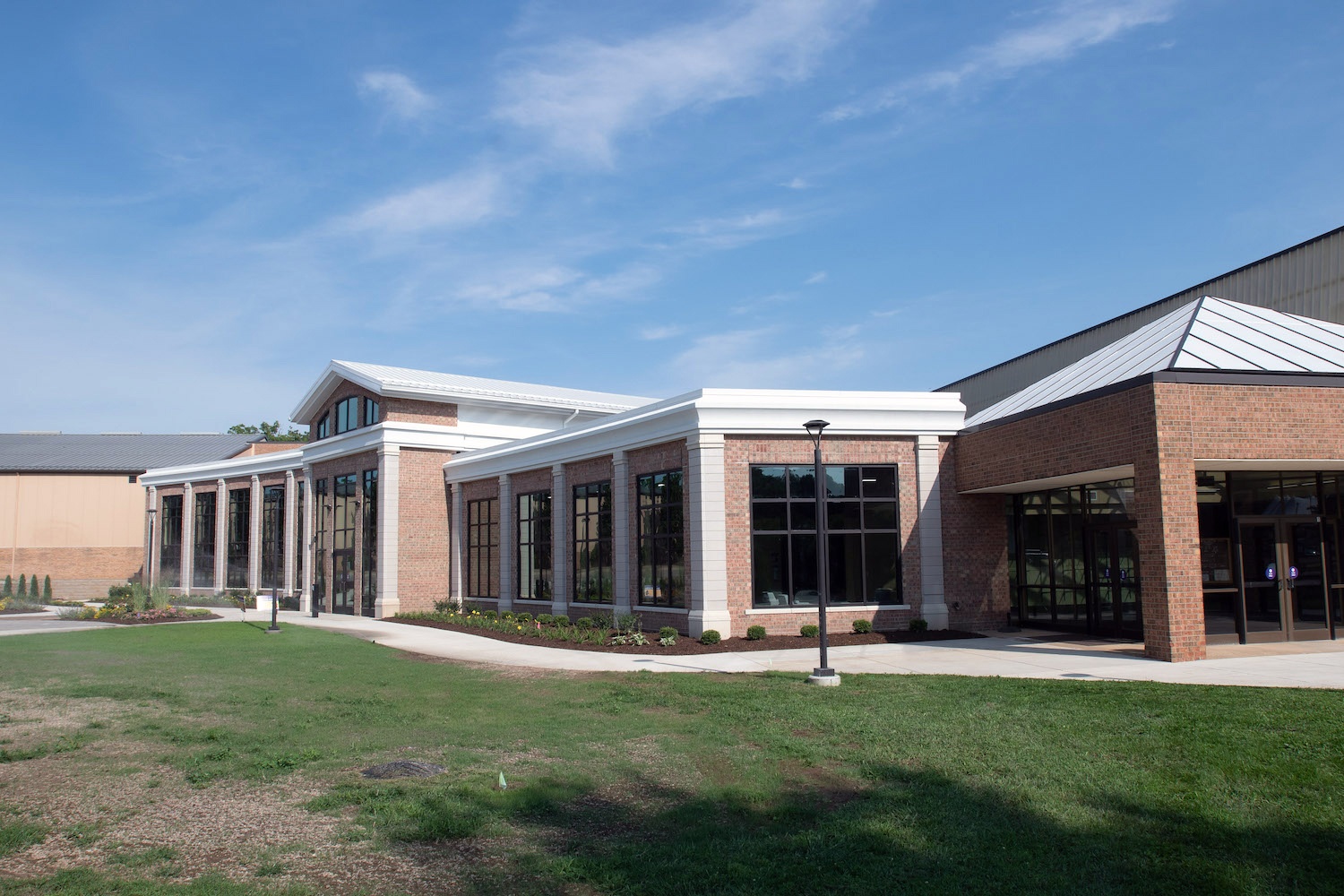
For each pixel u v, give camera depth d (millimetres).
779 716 11695
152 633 26172
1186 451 15898
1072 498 21672
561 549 27359
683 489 22016
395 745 10688
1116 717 10781
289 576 40531
